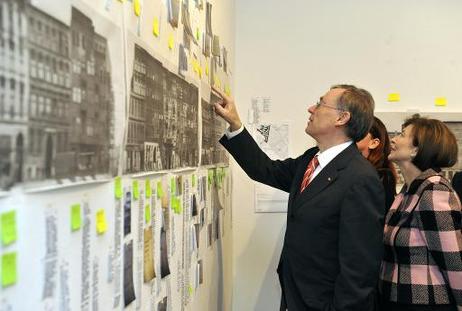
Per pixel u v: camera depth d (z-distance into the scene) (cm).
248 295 281
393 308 164
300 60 281
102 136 73
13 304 49
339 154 164
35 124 53
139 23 92
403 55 279
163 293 114
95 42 70
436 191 158
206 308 182
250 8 283
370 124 170
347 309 144
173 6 119
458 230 154
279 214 280
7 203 48
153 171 104
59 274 59
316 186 162
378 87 279
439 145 167
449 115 274
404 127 183
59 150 59
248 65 282
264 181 207
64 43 60
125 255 85
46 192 56
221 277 226
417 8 279
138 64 92
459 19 277
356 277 145
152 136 103
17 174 49
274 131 280
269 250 280
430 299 155
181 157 133
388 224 174
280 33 282
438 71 278
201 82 164
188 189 144
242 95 283
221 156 224
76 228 64
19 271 50
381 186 155
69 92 61
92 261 70
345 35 280
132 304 90
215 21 197
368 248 147
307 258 159
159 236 110
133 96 89
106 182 75
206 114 176
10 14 47
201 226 168
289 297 165
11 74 48
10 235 48
